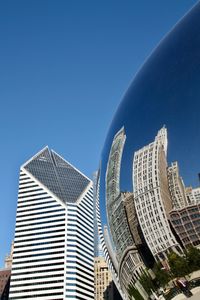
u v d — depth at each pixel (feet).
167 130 23.59
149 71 27.53
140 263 25.07
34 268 642.63
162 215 23.15
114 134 29.50
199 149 21.75
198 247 21.53
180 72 24.08
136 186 25.34
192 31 25.00
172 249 22.68
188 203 21.86
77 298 617.21
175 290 22.90
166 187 23.04
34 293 620.08
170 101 23.93
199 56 23.31
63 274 626.23
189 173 21.95
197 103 22.36
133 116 26.96
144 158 24.98
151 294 24.71
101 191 31.81
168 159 23.03
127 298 27.76
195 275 21.81
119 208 27.12
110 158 29.63
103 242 31.55
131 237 25.73
